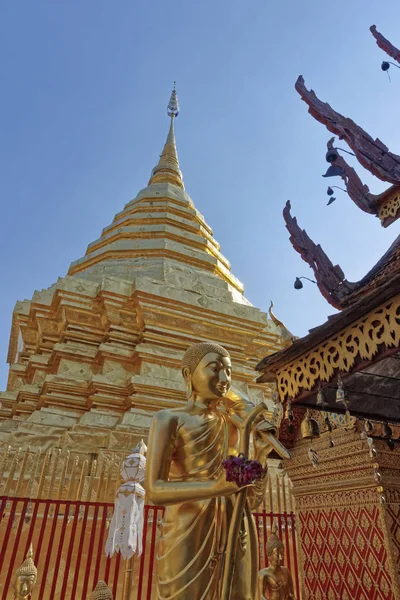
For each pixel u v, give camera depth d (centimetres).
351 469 553
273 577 507
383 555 498
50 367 1530
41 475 828
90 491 853
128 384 1299
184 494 308
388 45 699
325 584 571
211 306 1569
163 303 1495
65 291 1507
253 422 351
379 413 595
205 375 363
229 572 296
